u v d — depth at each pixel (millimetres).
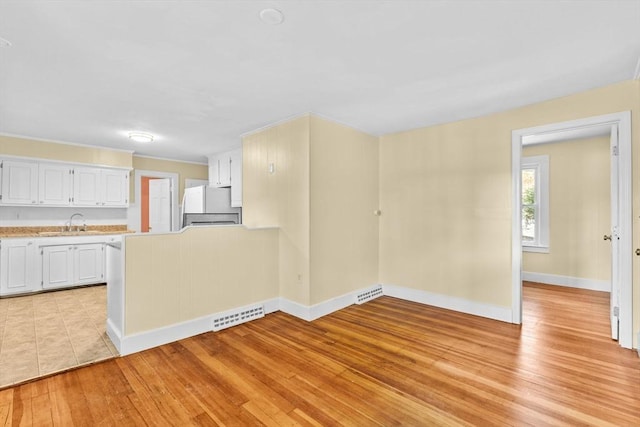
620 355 2484
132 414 1835
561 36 1944
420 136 3980
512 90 2781
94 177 5094
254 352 2617
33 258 4445
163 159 6070
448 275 3744
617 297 2738
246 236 3445
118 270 2709
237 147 5082
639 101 2535
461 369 2309
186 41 1995
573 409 1831
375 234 4328
